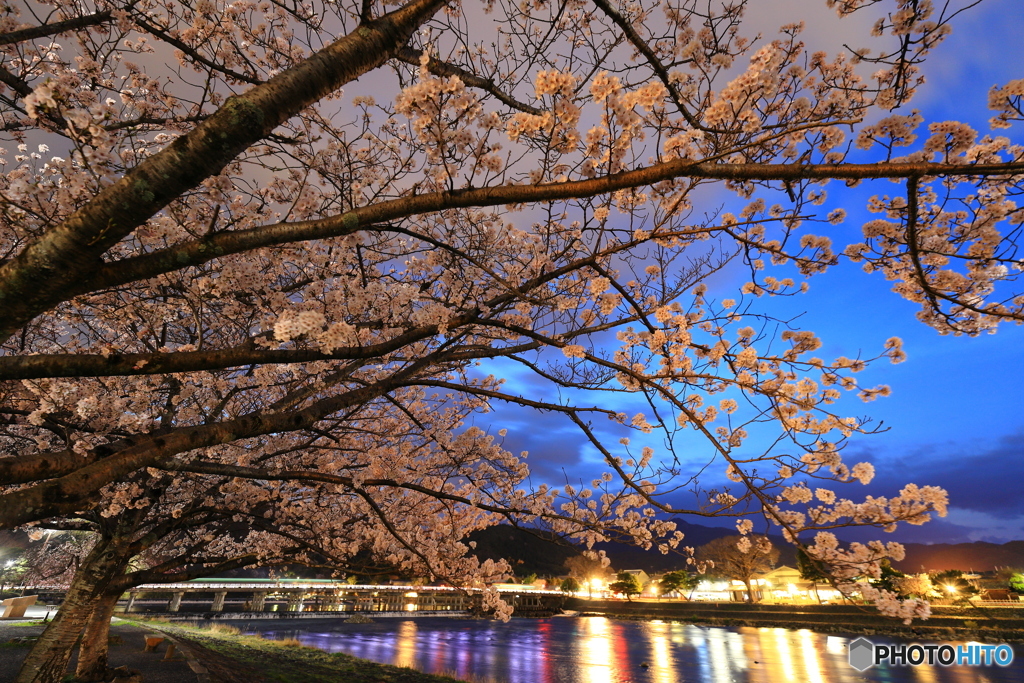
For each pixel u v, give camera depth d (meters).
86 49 5.10
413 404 11.03
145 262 2.70
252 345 3.98
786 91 4.11
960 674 28.66
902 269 5.02
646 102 3.01
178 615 52.34
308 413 4.34
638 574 98.50
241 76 5.36
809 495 3.96
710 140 3.83
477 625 60.62
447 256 7.38
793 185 3.24
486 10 5.93
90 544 25.56
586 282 5.95
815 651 37.56
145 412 7.96
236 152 2.46
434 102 2.90
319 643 37.69
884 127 3.71
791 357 4.59
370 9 2.75
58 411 6.22
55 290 2.51
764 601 67.69
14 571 42.28
